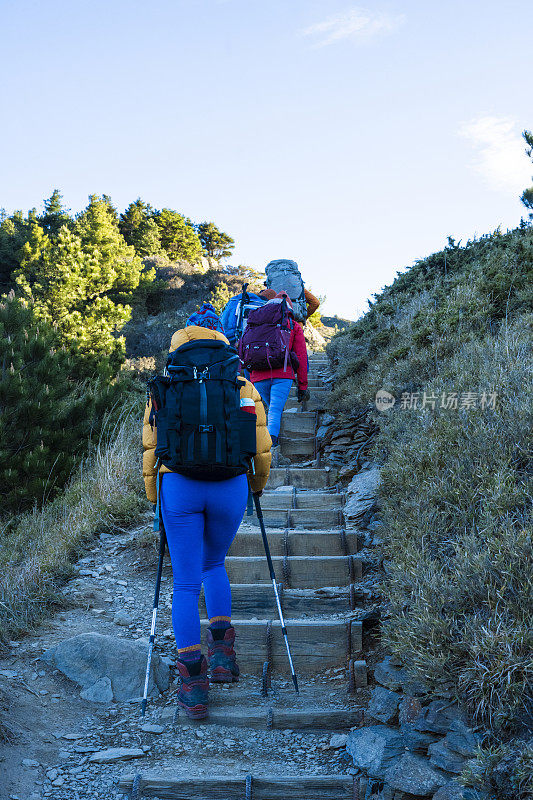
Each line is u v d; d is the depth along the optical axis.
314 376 9.68
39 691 3.17
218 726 3.02
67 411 9.06
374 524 4.64
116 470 6.36
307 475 6.02
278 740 2.92
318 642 3.54
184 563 3.09
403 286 9.81
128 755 2.74
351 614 3.80
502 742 2.29
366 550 4.45
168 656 3.61
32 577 4.30
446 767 2.35
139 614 4.05
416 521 3.51
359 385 7.29
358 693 3.20
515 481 3.34
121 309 26.42
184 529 3.07
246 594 3.94
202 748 2.84
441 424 4.29
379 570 4.13
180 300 43.06
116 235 44.81
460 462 3.69
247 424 3.07
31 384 8.91
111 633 3.78
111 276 29.80
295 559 4.27
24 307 10.55
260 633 3.58
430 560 3.17
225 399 3.02
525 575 2.56
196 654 3.06
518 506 3.12
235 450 2.99
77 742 2.86
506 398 4.09
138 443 7.21
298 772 2.65
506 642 2.36
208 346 3.17
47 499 7.95
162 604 4.17
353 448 6.32
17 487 7.86
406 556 3.28
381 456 5.52
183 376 3.04
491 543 2.81
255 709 3.10
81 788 2.54
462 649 2.56
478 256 8.83
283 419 7.27
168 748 2.84
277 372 5.68
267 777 2.56
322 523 5.07
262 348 5.62
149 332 33.28
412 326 7.58
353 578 4.22
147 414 3.16
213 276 46.78
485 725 2.37
